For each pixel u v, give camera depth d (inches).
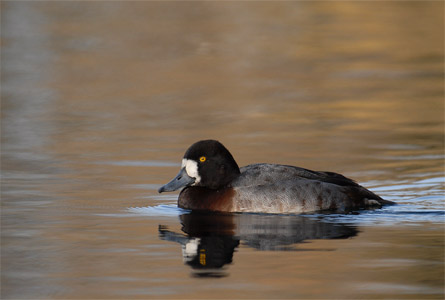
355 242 338.3
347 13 1267.2
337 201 405.1
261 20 1238.3
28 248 334.0
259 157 552.4
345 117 704.4
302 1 1389.0
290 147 587.2
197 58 1017.5
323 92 820.0
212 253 323.6
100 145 598.5
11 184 471.2
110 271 299.7
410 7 1296.8
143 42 1110.4
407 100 773.9
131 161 543.5
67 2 1432.1
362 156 555.8
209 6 1381.6
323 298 266.7
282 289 275.7
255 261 310.8
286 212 400.8
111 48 1077.8
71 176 497.0
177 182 424.2
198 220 387.5
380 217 390.0
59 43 1101.1
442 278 286.5
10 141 610.2
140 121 695.7
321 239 345.1
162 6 1392.7
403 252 320.8
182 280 287.3
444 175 496.4
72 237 353.1
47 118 706.2
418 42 1068.5
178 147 590.6
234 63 985.5
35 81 885.2
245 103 772.0
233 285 280.8
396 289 275.0
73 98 801.6
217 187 420.5
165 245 338.0
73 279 289.4
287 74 916.6
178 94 821.2
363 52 1026.7
